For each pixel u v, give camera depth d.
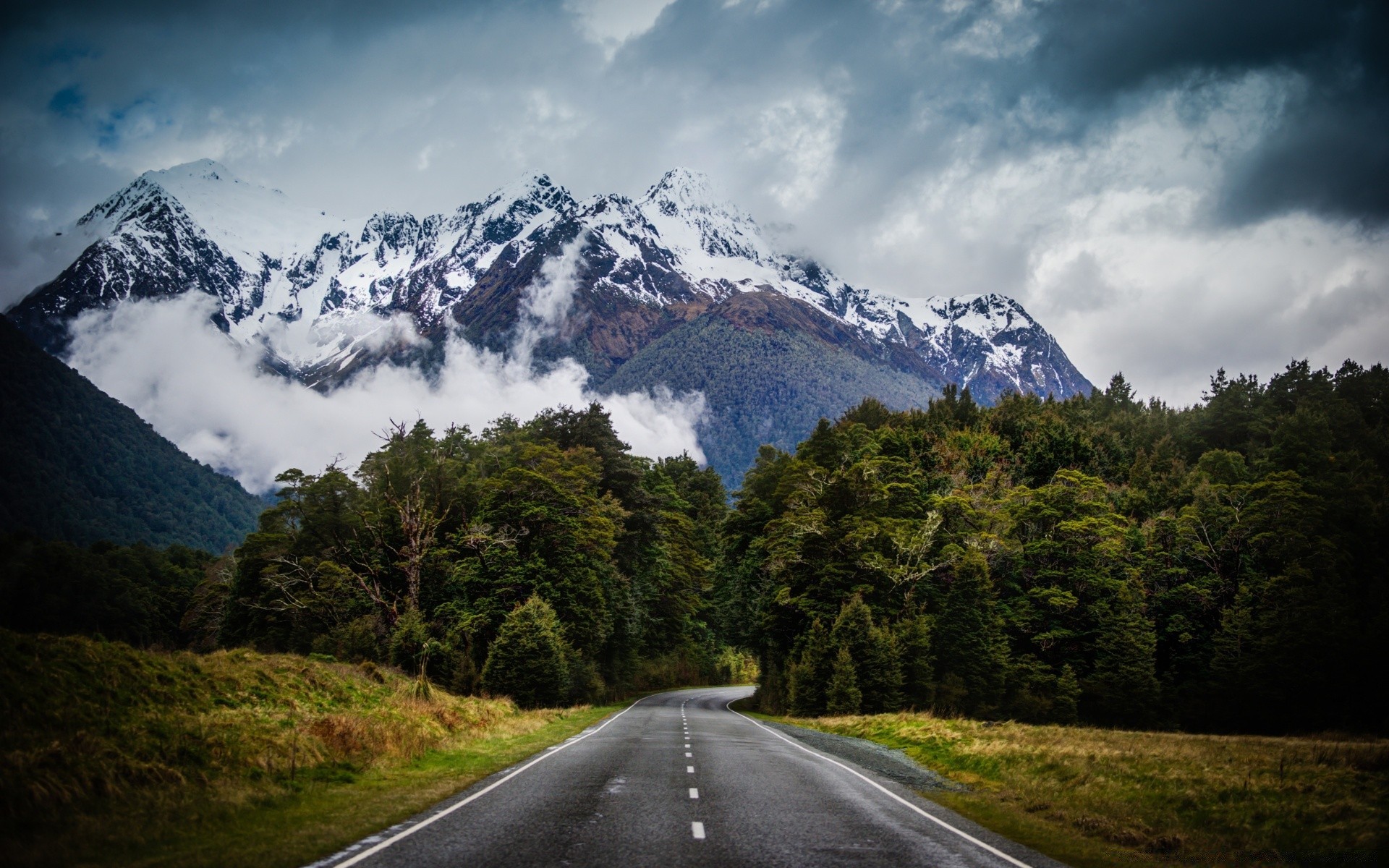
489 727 31.97
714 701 74.44
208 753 18.09
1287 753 24.75
